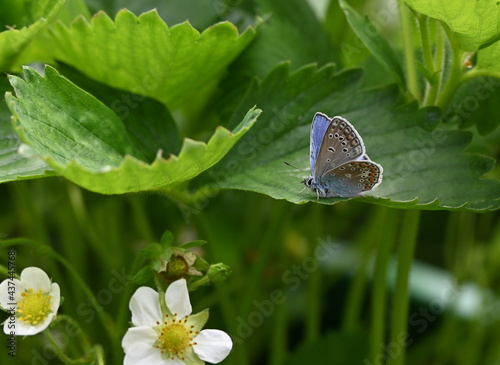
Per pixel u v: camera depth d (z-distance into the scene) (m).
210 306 0.54
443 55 0.47
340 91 0.47
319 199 0.44
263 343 0.56
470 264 0.56
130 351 0.44
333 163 0.45
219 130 0.42
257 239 0.56
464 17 0.44
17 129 0.41
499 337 0.56
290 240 0.58
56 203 0.55
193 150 0.42
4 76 0.47
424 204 0.43
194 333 0.44
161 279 0.45
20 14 0.48
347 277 0.58
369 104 0.47
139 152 0.45
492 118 0.48
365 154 0.45
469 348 0.55
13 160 0.45
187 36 0.46
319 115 0.44
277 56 0.50
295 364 0.53
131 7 0.50
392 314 0.49
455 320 0.55
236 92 0.49
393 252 0.58
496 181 0.45
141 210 0.53
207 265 0.45
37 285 0.44
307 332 0.54
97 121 0.44
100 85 0.48
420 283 0.57
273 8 0.51
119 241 0.56
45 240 0.51
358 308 0.54
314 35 0.51
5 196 0.56
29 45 0.47
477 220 0.59
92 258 0.57
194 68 0.48
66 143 0.43
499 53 0.45
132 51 0.47
